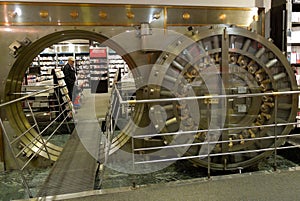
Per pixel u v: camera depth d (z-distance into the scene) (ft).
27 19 11.99
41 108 22.13
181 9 12.71
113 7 12.32
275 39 13.29
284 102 11.52
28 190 9.00
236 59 11.29
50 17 12.07
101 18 12.33
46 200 7.77
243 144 11.23
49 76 32.86
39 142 14.30
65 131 19.15
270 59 11.41
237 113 11.39
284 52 12.73
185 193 7.86
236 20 13.26
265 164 12.30
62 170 10.79
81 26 12.26
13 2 11.80
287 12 12.52
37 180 11.94
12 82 13.30
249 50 11.34
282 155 13.23
